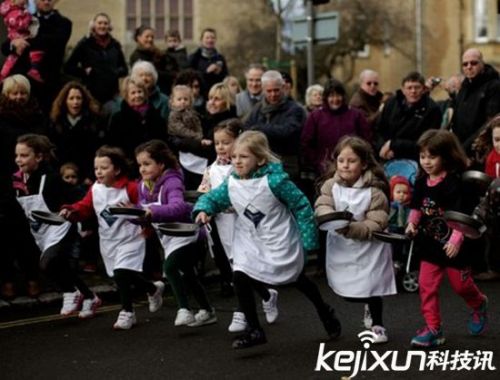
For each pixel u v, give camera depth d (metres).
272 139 11.10
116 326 8.43
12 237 9.37
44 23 12.34
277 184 7.27
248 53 38.84
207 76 14.88
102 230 8.52
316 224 7.38
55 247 8.69
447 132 7.59
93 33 13.13
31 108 10.27
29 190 9.04
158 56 13.71
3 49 12.34
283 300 9.64
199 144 10.84
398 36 41.34
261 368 7.00
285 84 12.64
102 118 11.31
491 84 11.17
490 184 7.22
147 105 10.90
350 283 7.54
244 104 12.41
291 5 38.50
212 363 7.18
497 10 43.09
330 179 7.77
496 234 7.24
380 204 7.54
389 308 9.12
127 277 8.43
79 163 11.10
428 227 7.56
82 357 7.48
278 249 7.32
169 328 8.47
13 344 7.97
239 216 7.39
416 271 9.93
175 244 8.23
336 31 14.83
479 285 10.49
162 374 6.91
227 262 9.42
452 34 42.41
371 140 11.58
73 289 8.80
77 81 11.71
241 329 7.74
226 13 39.06
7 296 9.59
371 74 12.98
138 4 38.66
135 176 10.74
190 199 8.38
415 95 11.30
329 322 7.77
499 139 8.05
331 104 11.33
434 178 7.60
